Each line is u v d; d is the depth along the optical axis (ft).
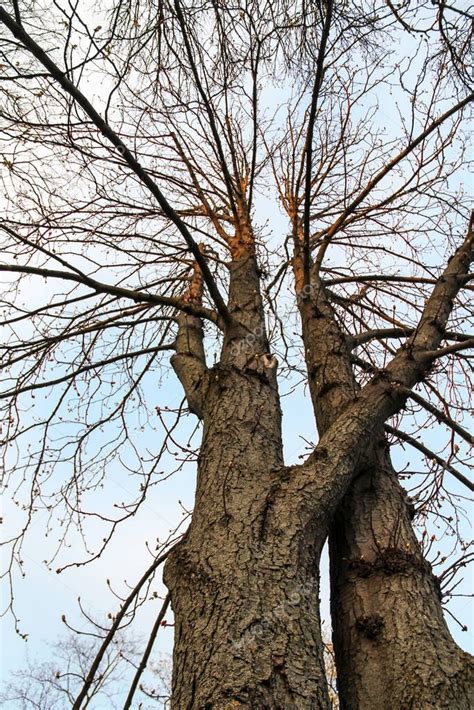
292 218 17.22
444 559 8.76
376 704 6.80
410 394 9.39
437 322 10.91
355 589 8.05
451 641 7.21
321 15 8.89
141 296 11.40
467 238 12.61
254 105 13.17
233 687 5.68
